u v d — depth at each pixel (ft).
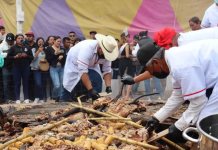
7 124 15.96
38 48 33.88
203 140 9.59
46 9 42.52
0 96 33.65
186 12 43.88
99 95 20.88
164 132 13.16
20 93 34.09
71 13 43.09
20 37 33.06
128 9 44.01
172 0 44.14
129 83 18.85
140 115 16.11
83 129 14.16
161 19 44.11
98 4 43.73
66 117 16.16
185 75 11.91
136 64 35.65
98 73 22.71
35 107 20.06
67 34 43.04
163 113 13.38
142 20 43.98
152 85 35.19
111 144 12.94
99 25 43.32
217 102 12.18
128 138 13.17
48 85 34.58
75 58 22.65
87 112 16.28
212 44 12.45
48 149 12.17
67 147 12.18
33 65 33.91
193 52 12.20
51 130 14.15
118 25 43.75
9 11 41.47
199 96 11.98
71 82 22.95
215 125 10.89
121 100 17.44
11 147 12.77
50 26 42.68
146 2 44.14
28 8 42.01
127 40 38.04
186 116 12.55
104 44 20.39
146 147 12.67
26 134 13.33
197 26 26.76
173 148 13.38
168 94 35.35
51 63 33.86
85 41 22.02
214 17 25.43
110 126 14.60
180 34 16.08
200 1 43.83
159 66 12.65
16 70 33.30
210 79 12.22
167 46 14.29
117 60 36.04
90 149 12.39
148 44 13.10
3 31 35.63
